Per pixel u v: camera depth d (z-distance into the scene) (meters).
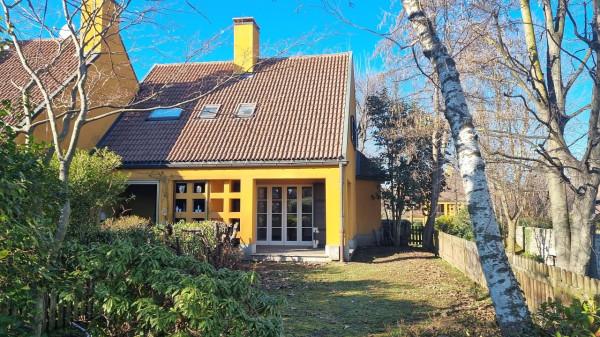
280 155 14.95
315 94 17.34
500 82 8.50
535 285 7.46
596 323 4.77
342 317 7.77
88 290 4.86
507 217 16.48
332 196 14.78
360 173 20.91
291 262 14.63
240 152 15.28
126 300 4.50
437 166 17.62
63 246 4.82
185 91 18.22
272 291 10.02
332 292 9.94
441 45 6.39
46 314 5.44
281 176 15.02
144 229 9.45
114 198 12.10
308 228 18.11
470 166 5.93
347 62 18.89
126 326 4.73
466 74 8.38
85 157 11.43
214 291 4.34
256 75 18.81
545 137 6.97
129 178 15.62
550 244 15.96
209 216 15.59
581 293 6.11
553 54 7.66
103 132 16.62
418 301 9.04
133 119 17.38
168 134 16.50
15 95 13.09
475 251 11.14
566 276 6.49
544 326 5.32
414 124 18.95
